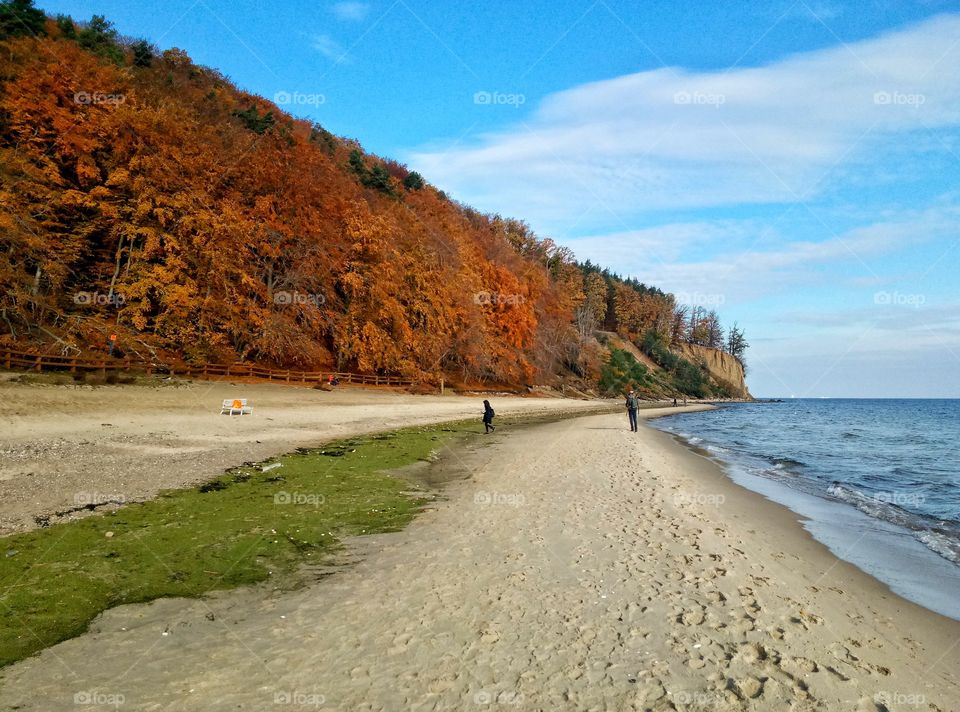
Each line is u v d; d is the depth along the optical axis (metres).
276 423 26.70
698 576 8.32
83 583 7.57
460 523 11.27
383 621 6.71
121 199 37.81
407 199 83.06
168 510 11.34
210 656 5.80
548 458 20.75
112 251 38.31
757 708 5.00
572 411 57.31
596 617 6.84
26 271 32.78
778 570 9.01
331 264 48.28
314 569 8.57
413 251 59.72
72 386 26.59
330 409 34.06
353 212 53.50
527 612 6.97
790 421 67.19
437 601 7.32
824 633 6.68
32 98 35.62
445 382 59.41
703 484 17.19
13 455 14.88
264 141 50.84
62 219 36.56
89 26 58.53
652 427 44.12
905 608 7.91
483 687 5.26
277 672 5.50
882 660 6.14
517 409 51.66
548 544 9.81
